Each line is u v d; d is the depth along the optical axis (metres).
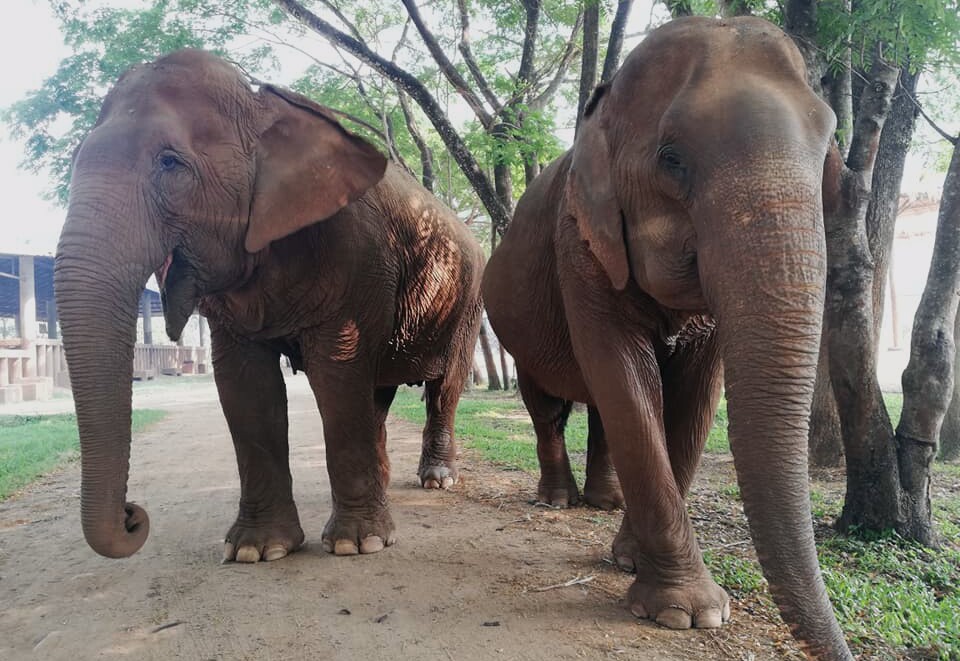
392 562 3.86
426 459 6.09
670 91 2.62
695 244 2.50
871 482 4.08
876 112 4.11
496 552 4.01
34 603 3.38
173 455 8.38
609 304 3.14
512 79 11.52
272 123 3.62
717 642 2.77
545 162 9.90
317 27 8.68
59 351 22.78
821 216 2.15
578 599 3.25
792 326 2.03
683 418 3.60
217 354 4.02
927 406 3.99
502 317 4.77
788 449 1.98
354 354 4.02
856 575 3.48
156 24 10.55
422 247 4.96
